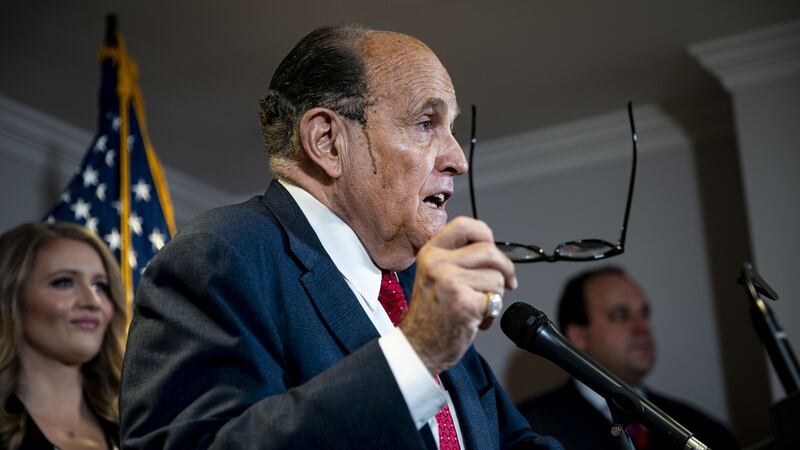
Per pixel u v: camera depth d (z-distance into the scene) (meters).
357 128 1.67
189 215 5.64
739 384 4.93
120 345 3.06
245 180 5.60
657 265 5.17
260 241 1.51
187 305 1.43
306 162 1.71
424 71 1.69
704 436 4.41
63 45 4.29
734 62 4.60
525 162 5.44
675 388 5.00
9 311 2.90
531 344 1.47
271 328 1.43
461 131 5.27
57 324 2.93
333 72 1.69
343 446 1.27
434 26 4.29
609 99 5.06
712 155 5.19
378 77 1.68
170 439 1.30
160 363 1.40
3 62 4.39
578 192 5.36
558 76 4.80
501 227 5.45
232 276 1.43
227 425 1.30
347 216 1.67
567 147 5.35
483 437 1.62
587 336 4.54
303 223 1.60
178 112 4.87
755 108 4.59
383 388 1.28
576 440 4.22
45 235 3.04
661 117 5.19
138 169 4.13
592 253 1.60
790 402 1.17
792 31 4.46
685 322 5.07
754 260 4.44
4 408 2.76
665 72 4.82
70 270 3.00
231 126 5.03
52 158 4.94
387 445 1.27
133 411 1.38
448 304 1.26
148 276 1.49
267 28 4.21
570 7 4.23
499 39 4.44
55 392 2.90
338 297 1.52
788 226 4.42
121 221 4.00
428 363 1.29
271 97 1.76
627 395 1.42
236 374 1.37
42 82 4.57
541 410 4.34
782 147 4.52
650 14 4.34
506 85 4.85
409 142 1.66
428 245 1.31
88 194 4.05
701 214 5.15
